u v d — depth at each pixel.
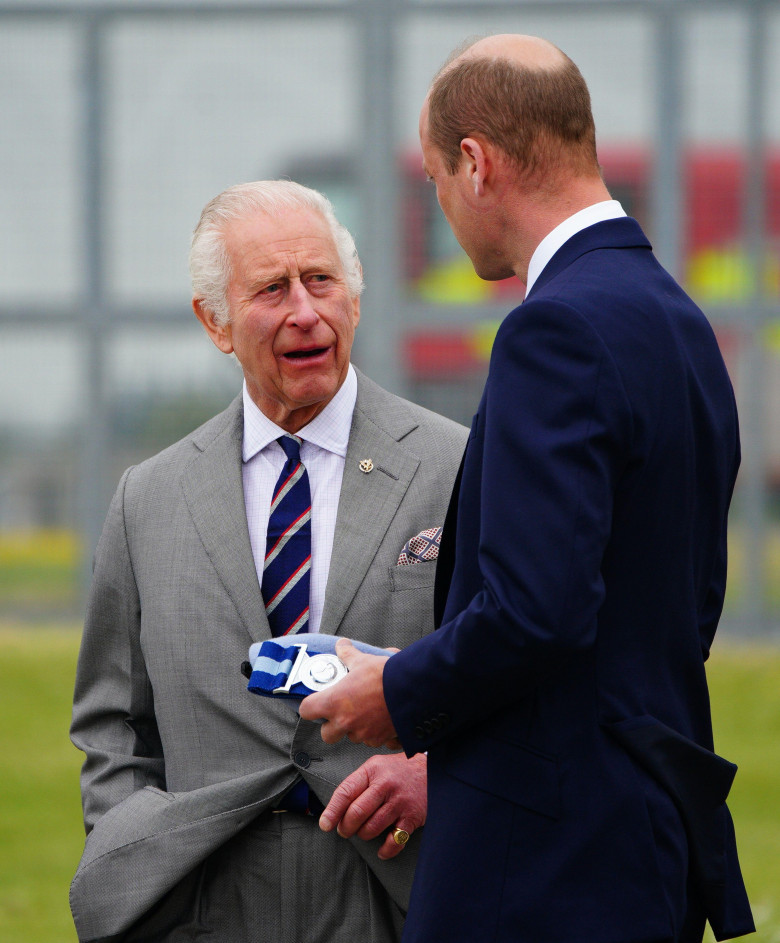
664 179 23.72
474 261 6.90
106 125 23.89
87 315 23.84
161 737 7.84
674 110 23.58
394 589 7.60
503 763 6.03
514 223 6.61
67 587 23.56
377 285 23.94
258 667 6.72
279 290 7.68
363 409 8.12
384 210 23.86
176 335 23.75
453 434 8.17
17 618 23.53
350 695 6.32
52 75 23.91
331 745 7.49
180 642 7.74
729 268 23.67
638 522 6.05
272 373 7.73
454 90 6.61
